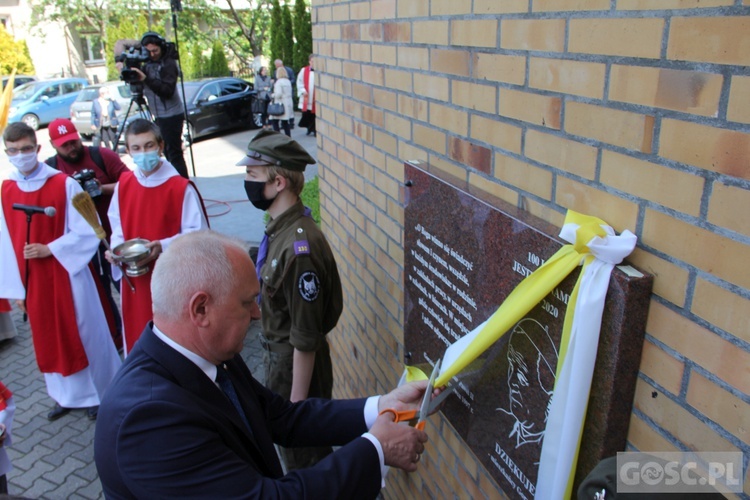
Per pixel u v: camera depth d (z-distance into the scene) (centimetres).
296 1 1764
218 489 130
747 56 86
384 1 219
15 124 369
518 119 145
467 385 172
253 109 1489
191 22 2467
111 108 1213
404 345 224
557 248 125
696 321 99
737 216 90
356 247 285
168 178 367
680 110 98
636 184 109
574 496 128
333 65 293
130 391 134
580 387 118
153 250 358
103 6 2420
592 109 119
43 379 464
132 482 129
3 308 502
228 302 140
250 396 168
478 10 157
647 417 112
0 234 385
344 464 143
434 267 189
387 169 235
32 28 2395
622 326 109
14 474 355
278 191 248
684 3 95
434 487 223
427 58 190
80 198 357
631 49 107
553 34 128
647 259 108
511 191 151
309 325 241
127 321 373
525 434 144
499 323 135
